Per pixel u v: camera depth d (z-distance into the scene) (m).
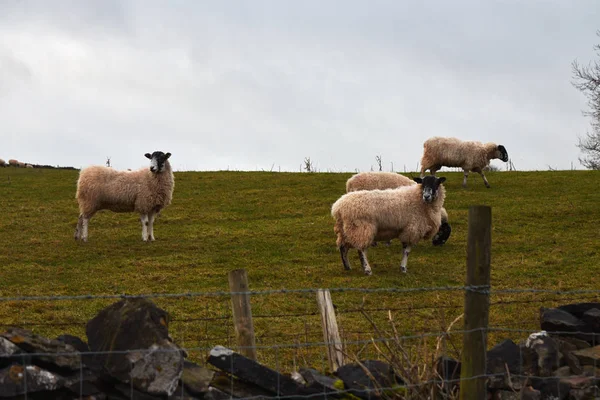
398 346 8.13
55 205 32.44
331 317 9.24
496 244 24.22
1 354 6.73
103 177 24.89
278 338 13.81
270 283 19.19
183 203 32.97
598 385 8.63
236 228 27.62
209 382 7.37
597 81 38.50
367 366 8.23
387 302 17.02
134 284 19.17
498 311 16.00
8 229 27.27
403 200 20.25
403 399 7.62
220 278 19.81
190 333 14.43
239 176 40.44
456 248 23.95
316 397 7.52
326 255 23.03
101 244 24.66
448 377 8.07
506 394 8.17
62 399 6.75
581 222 27.31
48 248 23.97
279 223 28.52
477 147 34.62
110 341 7.11
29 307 16.53
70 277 20.06
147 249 23.95
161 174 25.05
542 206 30.23
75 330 14.62
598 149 41.94
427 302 16.95
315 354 12.46
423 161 34.91
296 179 39.03
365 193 20.20
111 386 7.01
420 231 20.30
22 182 38.72
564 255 22.34
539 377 8.28
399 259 22.41
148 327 7.09
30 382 6.57
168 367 6.90
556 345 8.81
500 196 32.72
